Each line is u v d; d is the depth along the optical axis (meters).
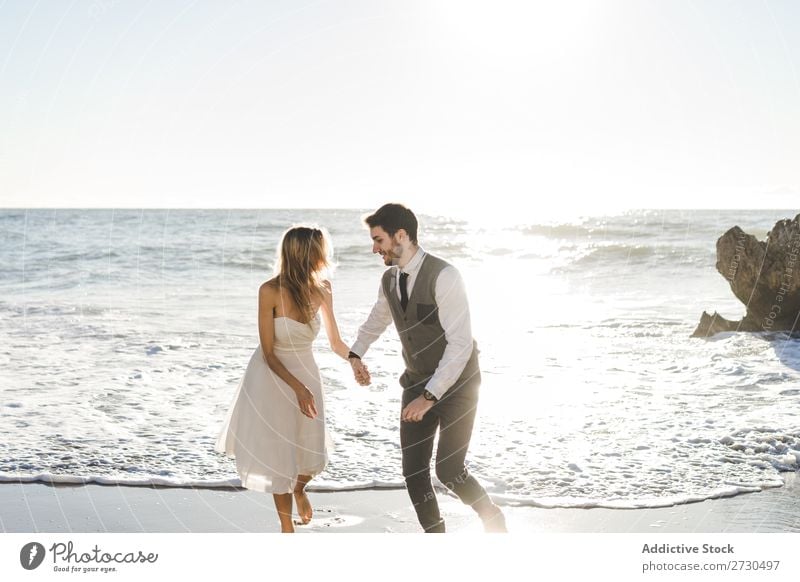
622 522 3.81
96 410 6.04
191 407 6.21
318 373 3.70
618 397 6.45
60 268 19.30
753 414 5.81
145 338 9.60
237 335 9.88
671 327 10.39
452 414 3.13
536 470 4.59
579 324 10.83
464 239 29.59
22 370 7.62
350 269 18.95
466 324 3.07
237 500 4.14
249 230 30.92
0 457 4.76
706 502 4.08
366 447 5.09
